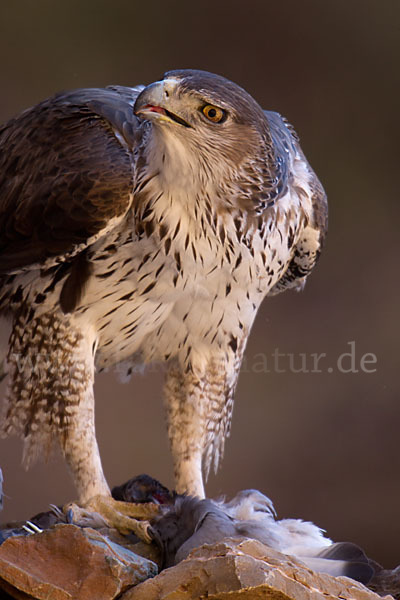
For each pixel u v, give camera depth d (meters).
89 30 26.67
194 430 10.60
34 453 9.90
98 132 9.98
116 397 22.45
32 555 7.15
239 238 9.44
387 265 26.03
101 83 26.73
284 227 9.88
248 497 8.99
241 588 6.71
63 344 9.77
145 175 9.43
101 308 9.80
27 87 26.38
